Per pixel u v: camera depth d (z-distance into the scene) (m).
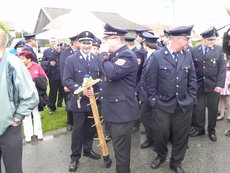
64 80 3.77
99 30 10.09
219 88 4.54
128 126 3.15
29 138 4.97
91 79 3.53
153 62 3.49
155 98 3.53
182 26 3.41
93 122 4.02
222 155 4.20
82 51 3.86
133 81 3.15
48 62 6.53
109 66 2.97
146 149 4.55
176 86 3.42
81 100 3.71
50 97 6.70
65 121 6.11
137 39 5.78
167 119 3.53
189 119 3.54
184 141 3.61
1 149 2.74
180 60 3.45
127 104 3.11
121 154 3.18
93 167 3.92
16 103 2.72
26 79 2.70
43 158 4.29
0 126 2.58
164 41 5.73
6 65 2.61
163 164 3.96
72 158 3.87
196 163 3.95
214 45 4.65
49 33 11.23
